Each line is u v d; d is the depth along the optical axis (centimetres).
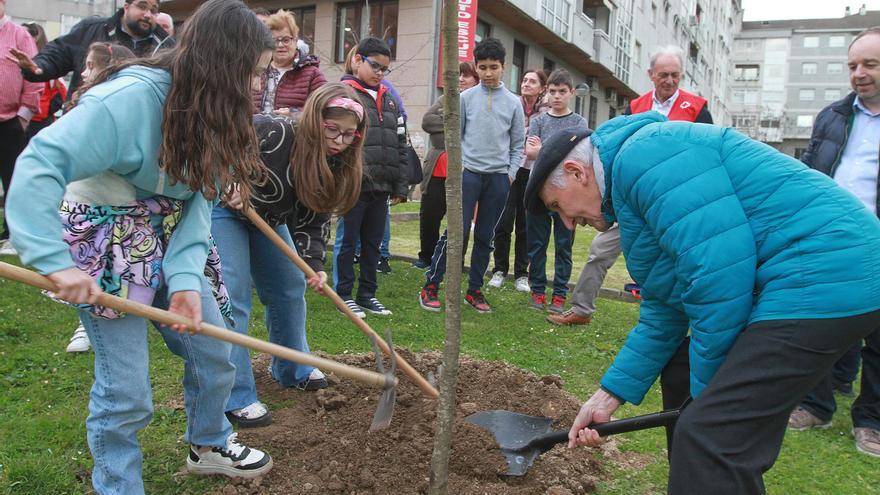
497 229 699
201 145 218
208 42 213
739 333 216
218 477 291
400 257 822
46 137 197
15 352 407
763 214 214
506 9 1773
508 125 579
